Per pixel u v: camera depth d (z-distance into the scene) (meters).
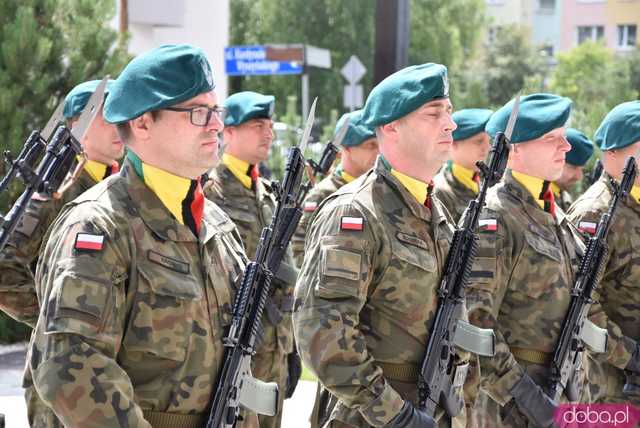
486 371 5.42
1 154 10.77
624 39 47.75
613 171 7.02
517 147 5.90
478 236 5.16
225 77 22.67
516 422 5.50
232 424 3.95
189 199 3.99
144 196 3.89
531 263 5.68
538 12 50.19
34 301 5.57
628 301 6.72
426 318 4.68
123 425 3.55
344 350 4.41
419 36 49.47
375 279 4.64
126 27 17.06
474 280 5.50
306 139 4.52
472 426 5.39
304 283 4.59
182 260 3.88
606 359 6.43
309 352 4.48
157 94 3.87
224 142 7.93
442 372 4.69
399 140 4.82
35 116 11.29
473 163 9.21
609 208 6.40
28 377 4.43
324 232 4.62
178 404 3.80
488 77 41.66
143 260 3.78
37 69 11.09
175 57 3.91
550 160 5.87
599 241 5.86
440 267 4.80
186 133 3.91
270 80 50.44
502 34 42.97
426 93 4.76
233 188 7.84
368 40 51.50
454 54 49.75
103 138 6.01
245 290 4.04
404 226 4.70
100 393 3.54
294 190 4.46
